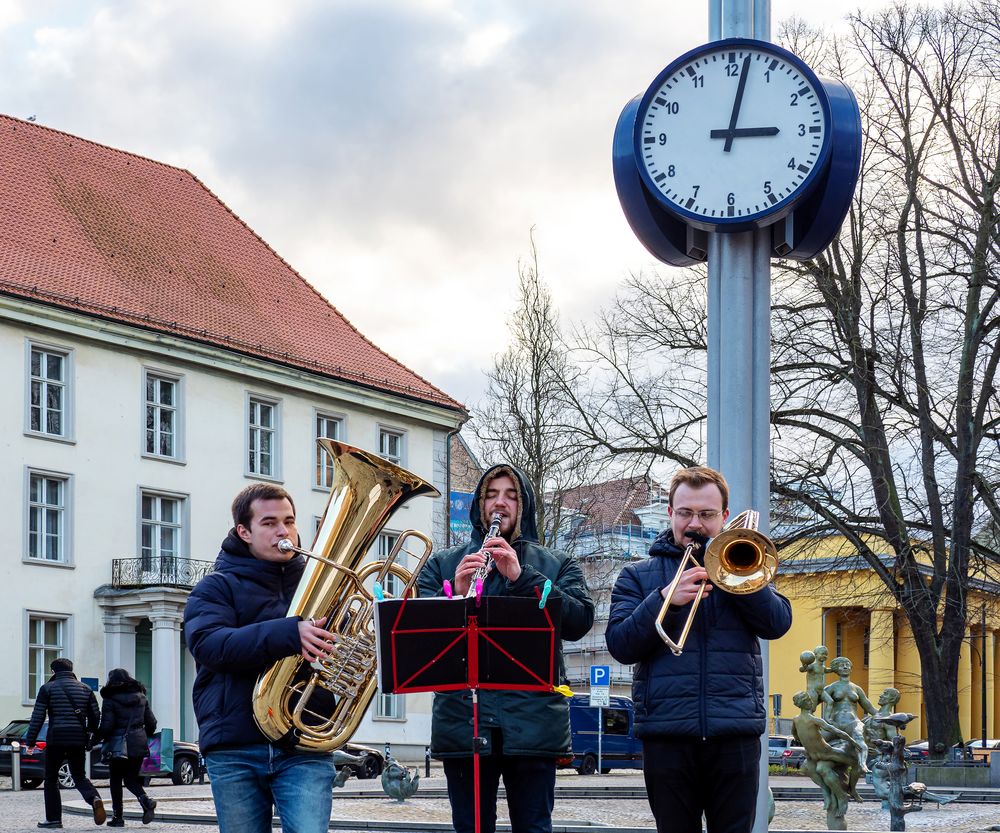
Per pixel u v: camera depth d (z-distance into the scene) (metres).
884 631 31.08
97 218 42.31
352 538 6.20
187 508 40.34
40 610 36.47
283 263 48.22
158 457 39.72
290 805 6.06
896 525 28.34
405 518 46.47
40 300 36.88
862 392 28.11
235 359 41.91
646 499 32.41
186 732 39.59
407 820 16.84
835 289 28.61
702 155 9.02
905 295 28.30
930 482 28.27
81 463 37.84
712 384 9.05
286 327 45.06
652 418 30.98
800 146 8.92
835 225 9.03
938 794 22.45
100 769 26.38
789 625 6.19
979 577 29.31
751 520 6.15
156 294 41.28
